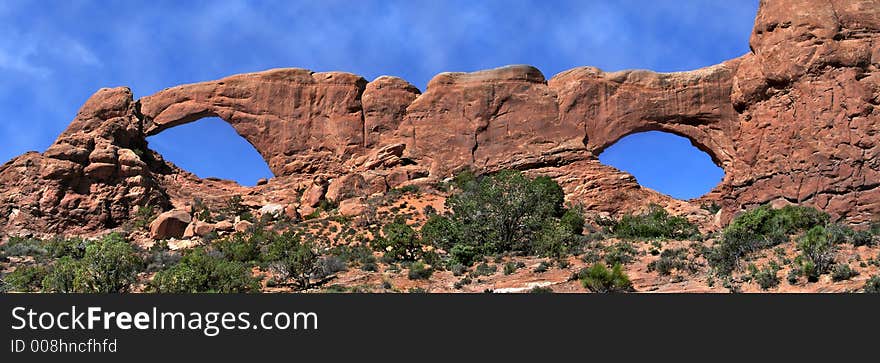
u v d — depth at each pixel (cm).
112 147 4906
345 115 5481
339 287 2734
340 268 3125
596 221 4291
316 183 4969
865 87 3838
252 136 5506
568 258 3098
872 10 3997
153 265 3447
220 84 5606
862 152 3750
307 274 2912
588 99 5275
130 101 5516
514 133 5256
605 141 5222
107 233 4453
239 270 2631
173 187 5269
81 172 4712
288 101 5547
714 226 4209
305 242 3756
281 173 5431
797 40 4066
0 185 4659
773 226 3181
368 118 5466
